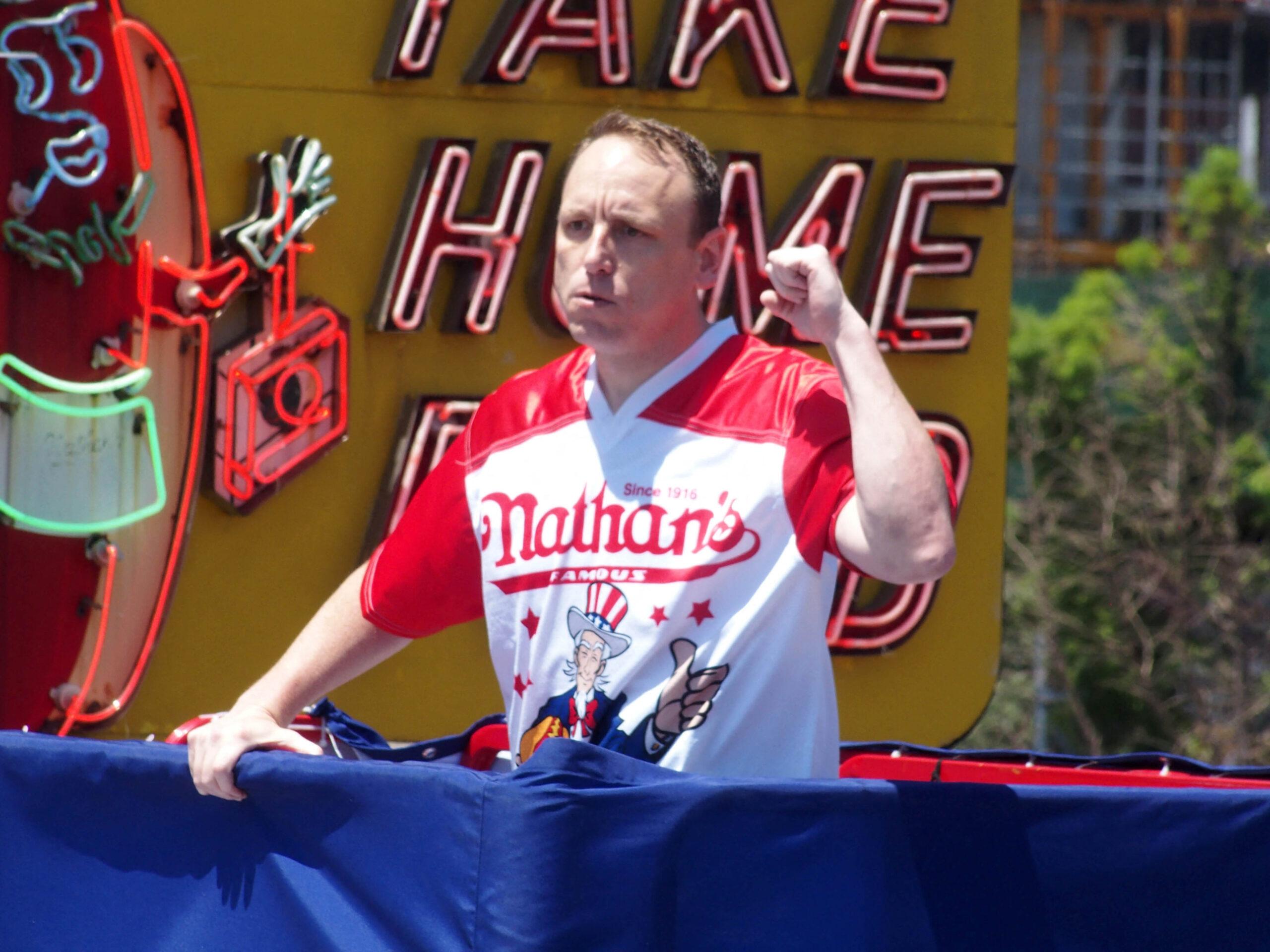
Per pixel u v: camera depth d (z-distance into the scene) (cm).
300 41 2122
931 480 766
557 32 2223
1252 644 5894
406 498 2156
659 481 870
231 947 808
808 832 729
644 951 706
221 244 2030
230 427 2008
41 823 864
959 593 2494
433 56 2159
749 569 848
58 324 1862
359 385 2170
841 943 734
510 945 694
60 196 1864
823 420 841
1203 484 6119
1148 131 7669
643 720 851
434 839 729
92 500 1892
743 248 2323
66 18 1827
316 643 951
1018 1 2527
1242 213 6419
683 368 884
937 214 2495
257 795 797
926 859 748
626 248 854
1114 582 5872
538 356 2273
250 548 2100
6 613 1841
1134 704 5878
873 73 2398
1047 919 763
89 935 849
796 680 850
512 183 2183
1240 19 7788
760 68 2339
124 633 1939
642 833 707
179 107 1956
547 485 902
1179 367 6234
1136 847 771
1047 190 7544
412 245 2144
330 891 774
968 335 2473
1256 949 785
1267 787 1101
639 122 882
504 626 911
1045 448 6038
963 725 2492
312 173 2078
